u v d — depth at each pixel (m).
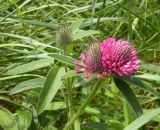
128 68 0.16
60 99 0.23
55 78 0.18
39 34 0.30
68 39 0.19
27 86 0.19
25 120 0.19
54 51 0.28
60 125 0.22
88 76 0.16
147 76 0.19
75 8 0.32
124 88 0.16
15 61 0.25
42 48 0.26
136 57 0.17
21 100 0.24
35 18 0.32
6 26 0.31
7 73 0.21
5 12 0.30
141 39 0.30
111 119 0.21
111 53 0.16
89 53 0.16
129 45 0.17
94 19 0.29
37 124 0.19
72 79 0.19
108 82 0.24
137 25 0.33
